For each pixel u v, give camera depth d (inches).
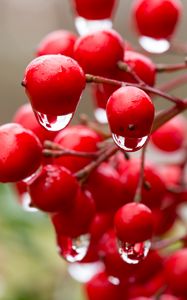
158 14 7.8
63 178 6.6
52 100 6.1
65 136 7.0
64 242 7.0
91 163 6.8
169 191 7.7
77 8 7.7
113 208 7.0
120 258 7.2
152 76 7.0
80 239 6.9
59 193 6.6
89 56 6.7
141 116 6.1
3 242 9.8
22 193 7.5
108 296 7.9
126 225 6.6
